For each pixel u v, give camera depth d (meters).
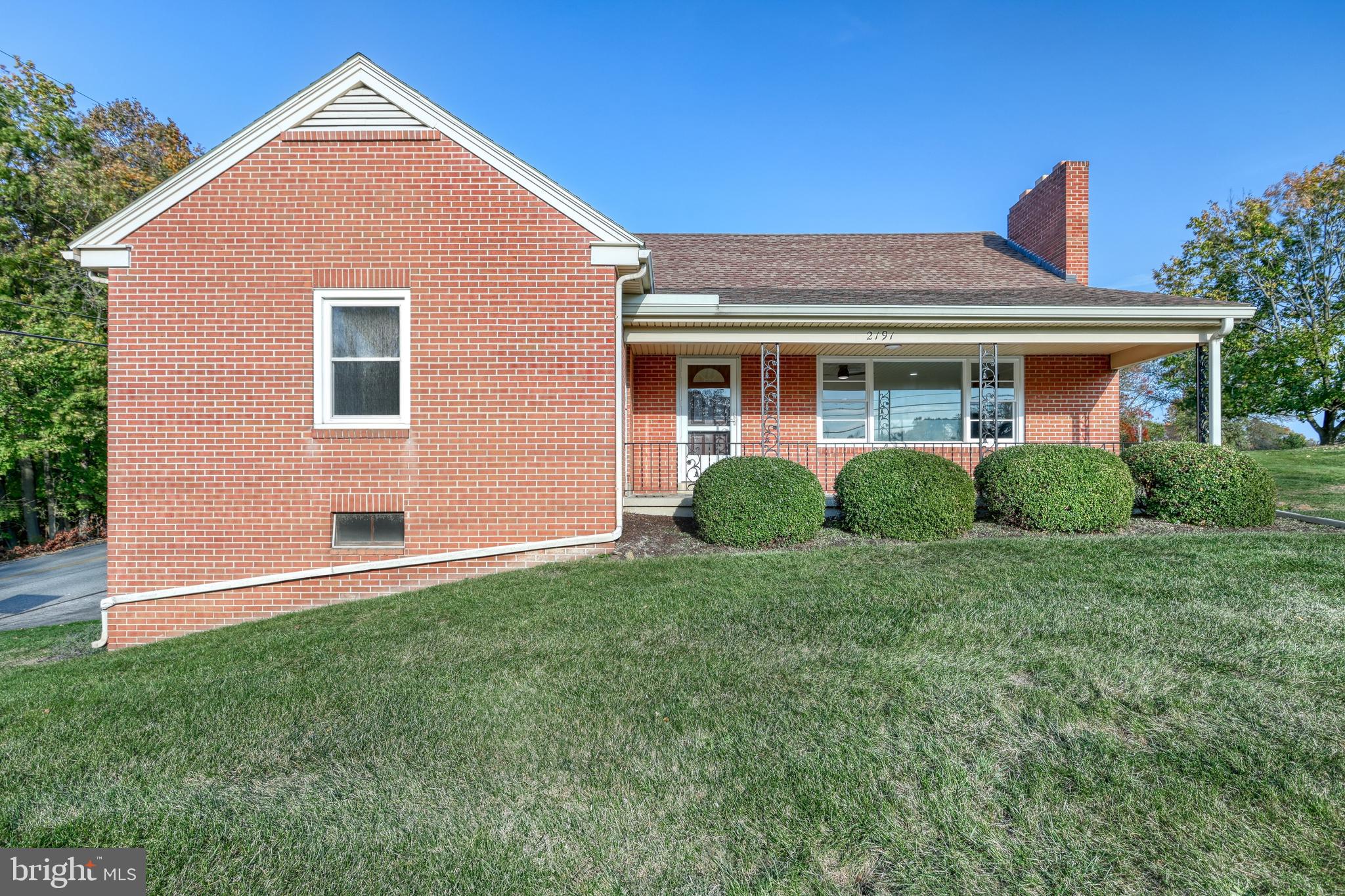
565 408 7.50
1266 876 2.23
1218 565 5.70
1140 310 9.18
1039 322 9.46
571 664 4.27
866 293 10.24
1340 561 5.77
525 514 7.47
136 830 2.73
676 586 5.88
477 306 7.45
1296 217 23.09
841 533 8.38
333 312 7.49
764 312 9.20
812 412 11.59
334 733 3.53
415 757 3.24
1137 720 3.21
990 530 8.33
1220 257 24.31
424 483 7.41
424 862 2.47
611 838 2.56
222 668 4.80
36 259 19.31
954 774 2.85
